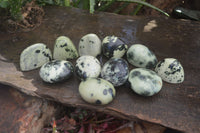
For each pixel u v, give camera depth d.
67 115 0.46
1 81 0.41
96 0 0.55
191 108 0.40
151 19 0.50
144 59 0.42
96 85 0.38
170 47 0.47
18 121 0.40
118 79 0.40
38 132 0.42
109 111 0.40
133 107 0.39
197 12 0.57
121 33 0.49
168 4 0.59
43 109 0.42
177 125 0.38
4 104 0.41
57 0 0.53
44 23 0.50
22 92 0.42
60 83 0.42
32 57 0.43
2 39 0.48
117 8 0.56
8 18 0.48
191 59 0.45
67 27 0.50
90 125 0.44
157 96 0.41
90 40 0.44
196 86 0.42
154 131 0.43
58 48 0.44
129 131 0.44
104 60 0.45
